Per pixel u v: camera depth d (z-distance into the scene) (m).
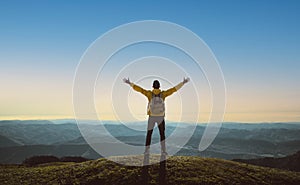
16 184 15.91
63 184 15.13
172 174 15.09
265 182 16.05
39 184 15.55
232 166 18.17
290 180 16.97
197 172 15.72
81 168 17.16
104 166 16.53
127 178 14.64
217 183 14.65
